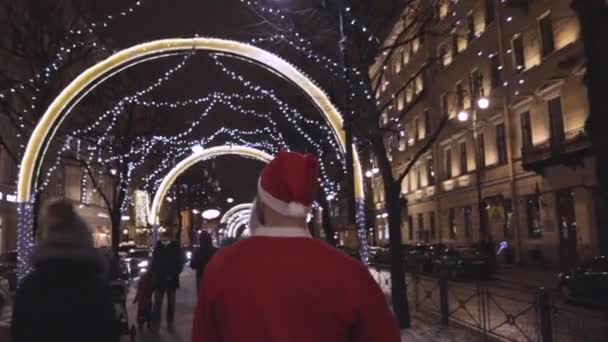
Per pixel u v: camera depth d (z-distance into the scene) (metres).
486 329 11.30
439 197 44.19
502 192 33.94
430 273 31.14
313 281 2.14
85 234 3.70
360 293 2.16
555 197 28.17
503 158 34.06
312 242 2.29
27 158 13.56
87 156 45.78
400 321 12.21
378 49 13.70
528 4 30.14
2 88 22.92
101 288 3.64
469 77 37.56
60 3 21.84
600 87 6.44
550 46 28.77
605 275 16.28
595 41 6.45
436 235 45.34
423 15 15.86
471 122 37.28
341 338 2.13
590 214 24.91
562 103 27.22
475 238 37.47
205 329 2.27
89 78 13.38
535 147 28.78
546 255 28.98
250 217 2.50
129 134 28.14
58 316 3.42
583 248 25.25
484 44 35.31
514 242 32.38
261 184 2.41
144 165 51.47
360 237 14.45
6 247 37.09
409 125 50.78
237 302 2.16
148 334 12.55
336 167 33.56
